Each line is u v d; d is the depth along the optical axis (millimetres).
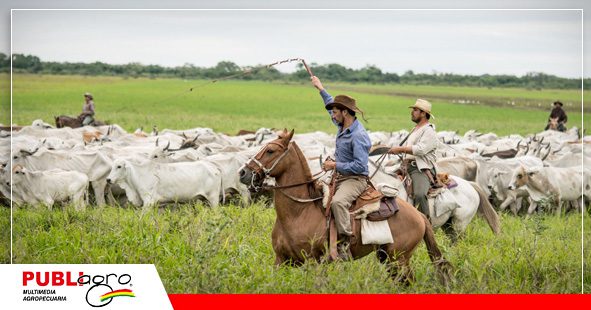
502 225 13500
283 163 8469
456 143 24703
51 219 12484
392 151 10742
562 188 16000
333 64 103500
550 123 31859
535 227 11859
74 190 14594
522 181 15664
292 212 8531
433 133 10711
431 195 10953
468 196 11398
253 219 11883
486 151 22234
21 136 21156
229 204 16031
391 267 8672
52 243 10539
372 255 9242
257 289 8281
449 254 9836
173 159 16922
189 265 8977
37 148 15711
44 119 44531
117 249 10117
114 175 14234
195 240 9984
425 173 10938
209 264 8781
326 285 8125
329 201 8422
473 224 12977
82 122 30766
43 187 14258
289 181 8516
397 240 8578
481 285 8617
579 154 18375
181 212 12734
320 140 24469
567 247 11062
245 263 9141
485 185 16422
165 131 26891
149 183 14484
